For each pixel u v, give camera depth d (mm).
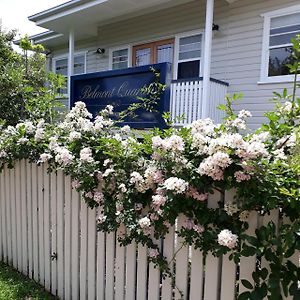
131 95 6215
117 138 2252
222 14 6797
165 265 1895
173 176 1732
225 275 1651
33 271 3014
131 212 1952
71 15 8328
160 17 7969
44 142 2744
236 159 1515
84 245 2471
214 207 1657
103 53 9531
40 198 2889
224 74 6812
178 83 6191
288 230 1325
